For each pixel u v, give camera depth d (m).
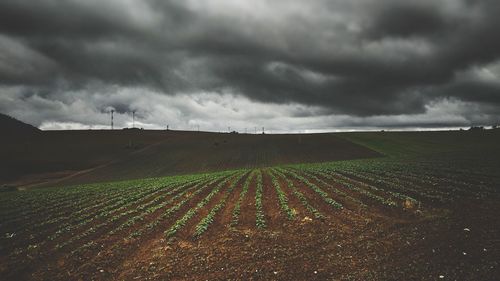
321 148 93.62
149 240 17.52
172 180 49.31
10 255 16.50
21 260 15.63
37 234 19.97
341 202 22.53
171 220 21.28
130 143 108.38
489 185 24.59
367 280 11.38
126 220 21.95
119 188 41.44
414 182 28.42
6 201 35.03
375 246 14.20
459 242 13.75
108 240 17.56
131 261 14.70
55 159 88.38
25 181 67.62
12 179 69.56
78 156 92.69
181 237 17.55
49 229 21.02
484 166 34.88
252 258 13.95
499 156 45.91
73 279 13.28
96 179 68.56
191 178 50.22
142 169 77.62
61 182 66.12
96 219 22.62
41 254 16.16
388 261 12.67
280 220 19.20
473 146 84.00
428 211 18.67
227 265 13.44
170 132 146.12
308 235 16.23
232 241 16.12
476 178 27.80
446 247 13.39
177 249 15.62
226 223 19.53
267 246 15.14
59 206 30.14
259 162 79.38
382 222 17.36
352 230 16.45
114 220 21.72
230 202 25.95
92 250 16.20
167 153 97.31
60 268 14.42
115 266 14.27
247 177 43.84
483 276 10.91
